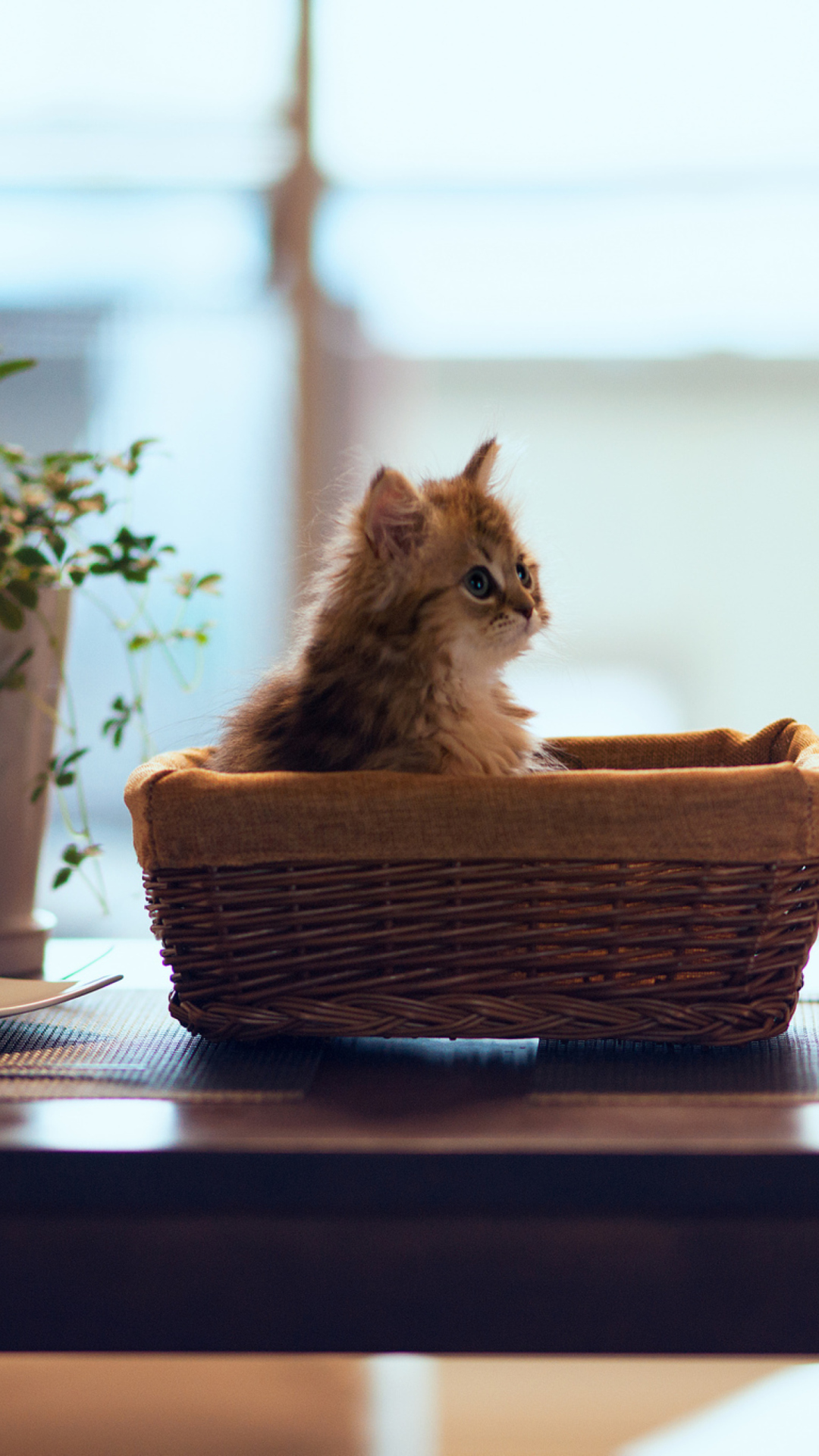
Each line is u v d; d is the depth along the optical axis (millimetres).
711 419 3203
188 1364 2143
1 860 1609
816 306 3162
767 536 3227
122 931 3025
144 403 3188
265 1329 1329
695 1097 1373
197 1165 1319
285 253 3168
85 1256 1328
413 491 1534
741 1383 2055
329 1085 1399
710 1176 1312
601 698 3238
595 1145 1316
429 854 1387
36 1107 1371
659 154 3125
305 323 3174
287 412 3203
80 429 3188
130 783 1443
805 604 3236
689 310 3178
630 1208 1316
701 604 3238
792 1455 1908
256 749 1522
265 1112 1363
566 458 3219
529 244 3176
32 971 1628
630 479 3221
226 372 3195
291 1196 1320
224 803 1393
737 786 1383
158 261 3174
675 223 3152
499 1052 1450
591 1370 2100
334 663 1521
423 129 3131
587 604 3227
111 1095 1386
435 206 3162
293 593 3121
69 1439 1951
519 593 1560
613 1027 1410
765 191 3131
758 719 3268
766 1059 1430
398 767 1497
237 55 3117
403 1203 1318
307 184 3141
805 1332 1317
